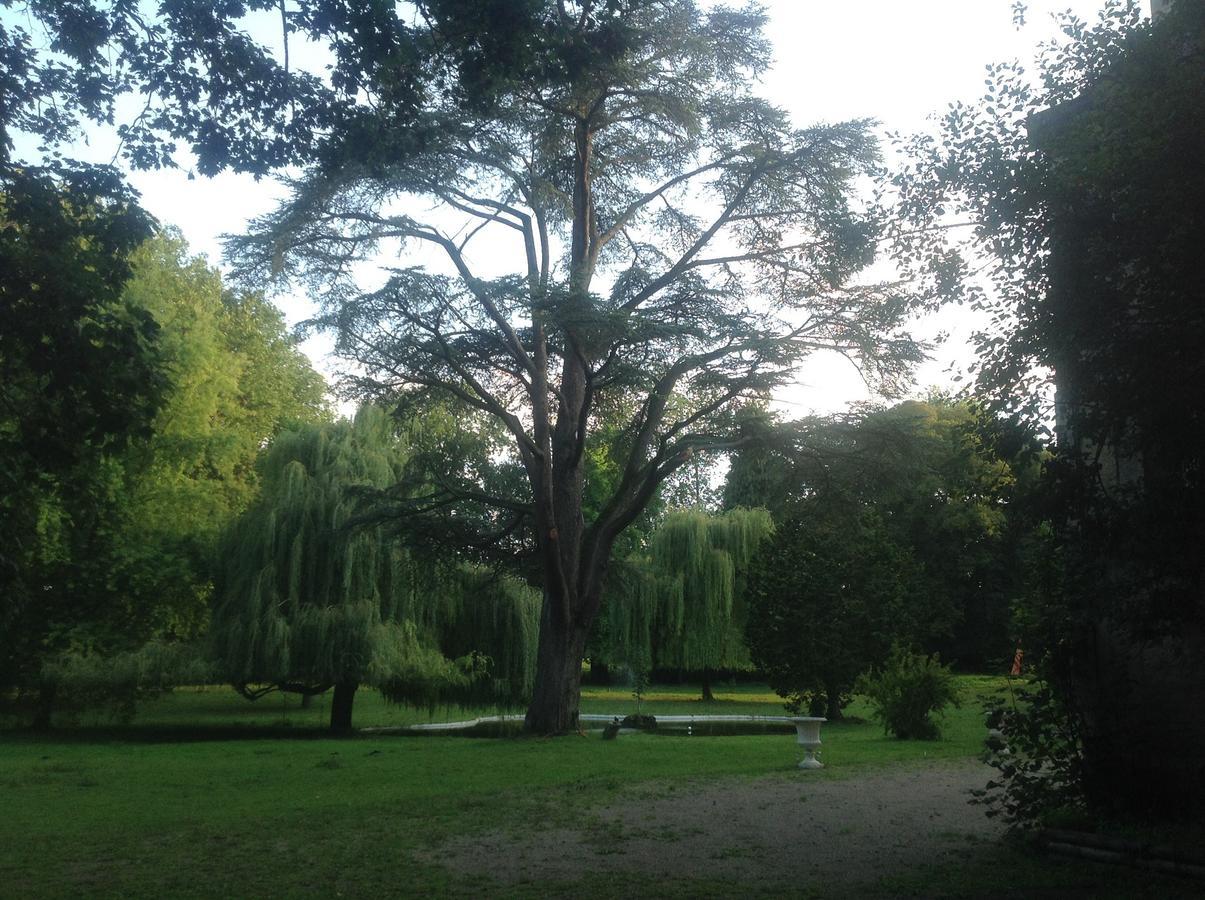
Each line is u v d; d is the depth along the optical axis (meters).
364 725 29.72
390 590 26.97
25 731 26.88
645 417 25.03
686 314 21.50
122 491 27.25
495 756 18.48
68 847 9.99
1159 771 9.16
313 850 9.84
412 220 21.89
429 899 7.90
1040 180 7.91
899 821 11.18
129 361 10.88
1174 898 7.46
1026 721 9.52
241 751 20.19
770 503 28.61
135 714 27.86
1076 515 8.45
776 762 17.14
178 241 33.06
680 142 23.70
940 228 8.94
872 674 27.25
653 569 34.66
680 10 21.64
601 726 28.72
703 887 8.18
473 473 24.83
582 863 9.19
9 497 11.19
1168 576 8.27
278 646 25.02
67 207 10.73
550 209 23.28
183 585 27.23
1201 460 7.56
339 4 10.27
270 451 27.80
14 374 10.63
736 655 34.84
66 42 10.46
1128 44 7.87
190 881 8.55
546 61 11.02
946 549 40.19
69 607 26.91
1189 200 7.11
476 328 21.50
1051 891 7.82
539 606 28.91
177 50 10.73
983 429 8.70
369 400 23.61
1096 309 7.77
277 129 11.14
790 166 22.25
